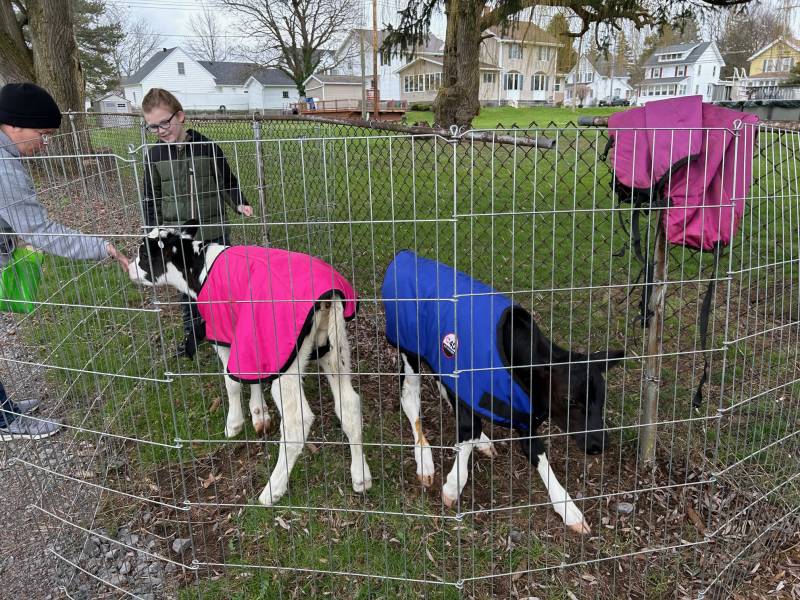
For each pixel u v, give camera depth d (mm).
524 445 2791
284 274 2744
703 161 2416
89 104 38844
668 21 9727
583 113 26219
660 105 2543
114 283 5285
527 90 35656
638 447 3127
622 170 2535
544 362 2582
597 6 8891
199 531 2766
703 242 2473
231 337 2990
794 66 28484
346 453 3295
